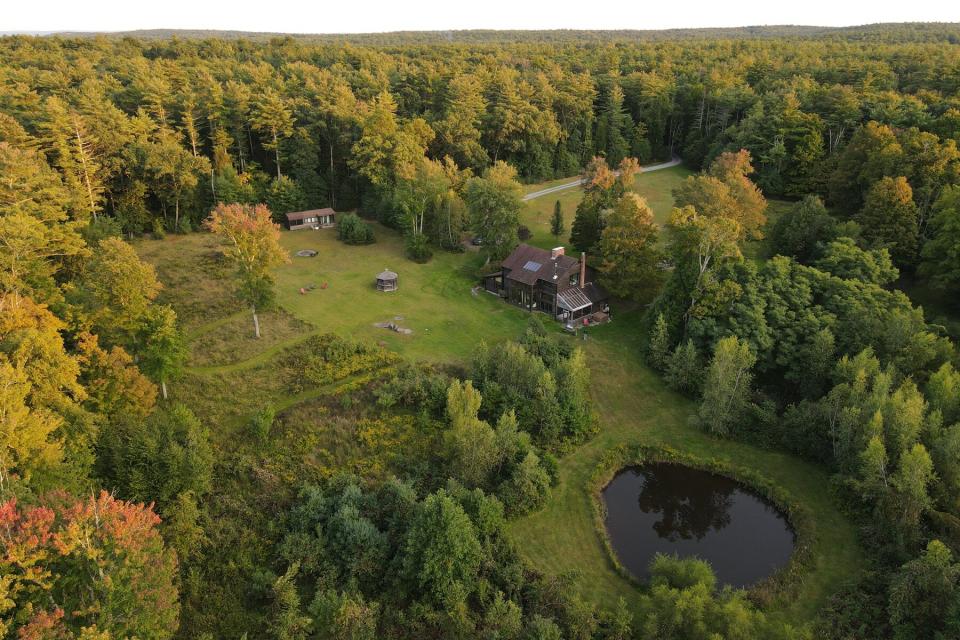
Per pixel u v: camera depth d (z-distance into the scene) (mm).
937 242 60844
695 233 60844
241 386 54406
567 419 52406
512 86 115062
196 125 97375
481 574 39562
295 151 98125
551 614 36812
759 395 54312
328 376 55719
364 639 34750
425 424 50781
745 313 55906
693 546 43812
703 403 52750
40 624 23469
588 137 122375
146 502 39438
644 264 69062
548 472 48562
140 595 28047
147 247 81562
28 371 36531
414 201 84000
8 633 24047
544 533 43844
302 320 65250
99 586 26766
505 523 42625
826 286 58000
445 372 57344
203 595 37688
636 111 133375
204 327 63094
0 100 82125
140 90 95188
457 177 94375
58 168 76812
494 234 79375
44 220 57844
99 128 81500
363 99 113312
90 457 37781
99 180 79438
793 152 94625
